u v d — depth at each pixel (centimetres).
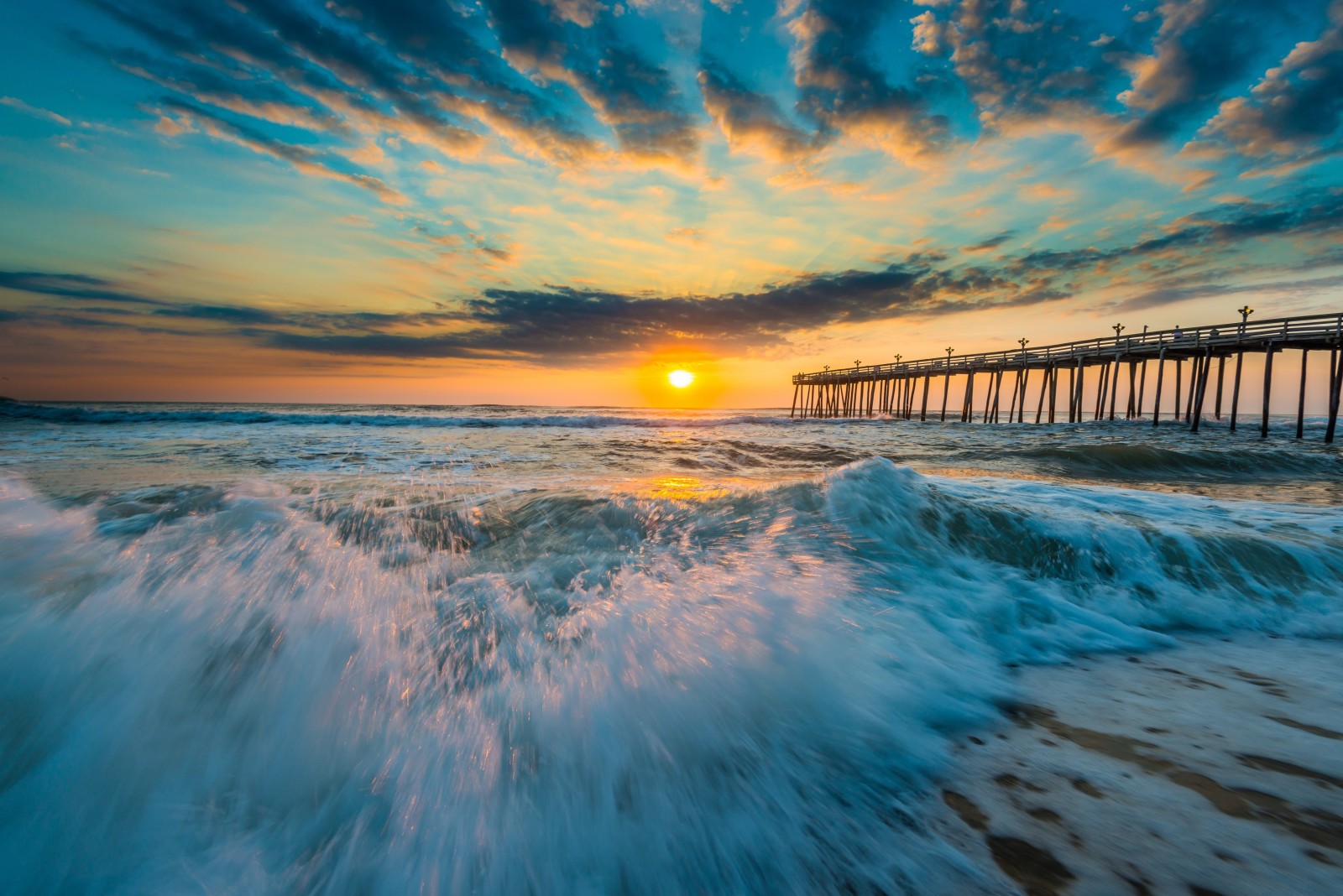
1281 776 170
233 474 780
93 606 218
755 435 1941
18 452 1045
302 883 118
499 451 1198
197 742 154
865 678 217
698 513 418
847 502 409
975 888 126
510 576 313
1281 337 1822
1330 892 123
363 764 152
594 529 404
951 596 316
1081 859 135
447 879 121
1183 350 2198
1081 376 2670
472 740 165
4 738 149
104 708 162
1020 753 184
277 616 227
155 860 122
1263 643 289
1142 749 187
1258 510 493
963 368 3188
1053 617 308
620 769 158
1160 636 296
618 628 234
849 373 4331
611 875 127
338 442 1352
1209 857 135
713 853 135
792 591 282
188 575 260
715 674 203
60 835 127
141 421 2078
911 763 176
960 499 438
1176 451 1333
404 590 280
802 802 154
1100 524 405
